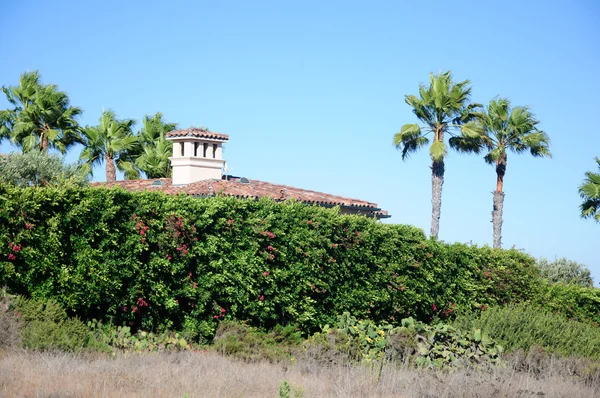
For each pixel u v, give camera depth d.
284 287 17.75
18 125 37.31
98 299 14.56
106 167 42.09
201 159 31.33
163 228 15.53
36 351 12.42
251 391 11.40
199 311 16.09
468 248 23.88
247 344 15.60
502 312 19.31
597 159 39.28
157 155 44.09
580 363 16.34
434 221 41.50
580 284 36.00
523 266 25.81
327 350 15.39
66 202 14.37
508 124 43.34
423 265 21.80
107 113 42.69
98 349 13.55
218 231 16.64
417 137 40.91
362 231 19.91
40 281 14.12
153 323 15.71
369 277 20.14
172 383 11.16
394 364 14.47
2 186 13.84
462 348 16.58
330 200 30.98
